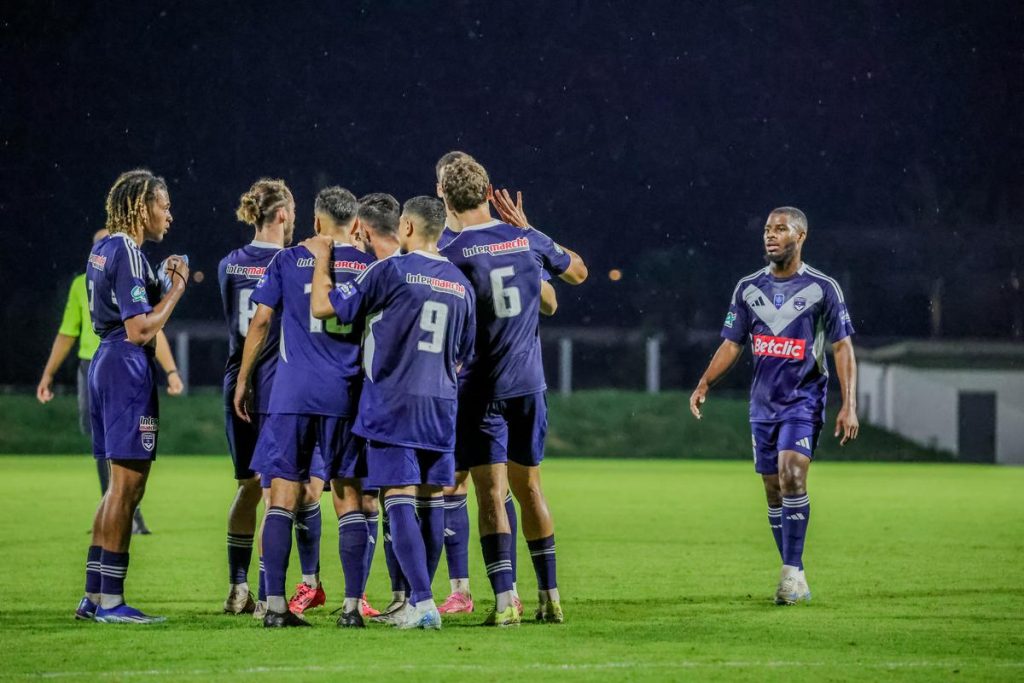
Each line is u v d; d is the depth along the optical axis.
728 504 59.97
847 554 39.56
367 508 26.84
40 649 21.97
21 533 43.22
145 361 25.86
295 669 20.22
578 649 22.31
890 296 182.12
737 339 32.34
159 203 26.53
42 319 136.38
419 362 24.55
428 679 19.53
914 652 22.33
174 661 20.86
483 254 25.70
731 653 22.09
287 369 25.36
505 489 27.08
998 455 123.38
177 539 42.44
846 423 31.06
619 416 120.88
